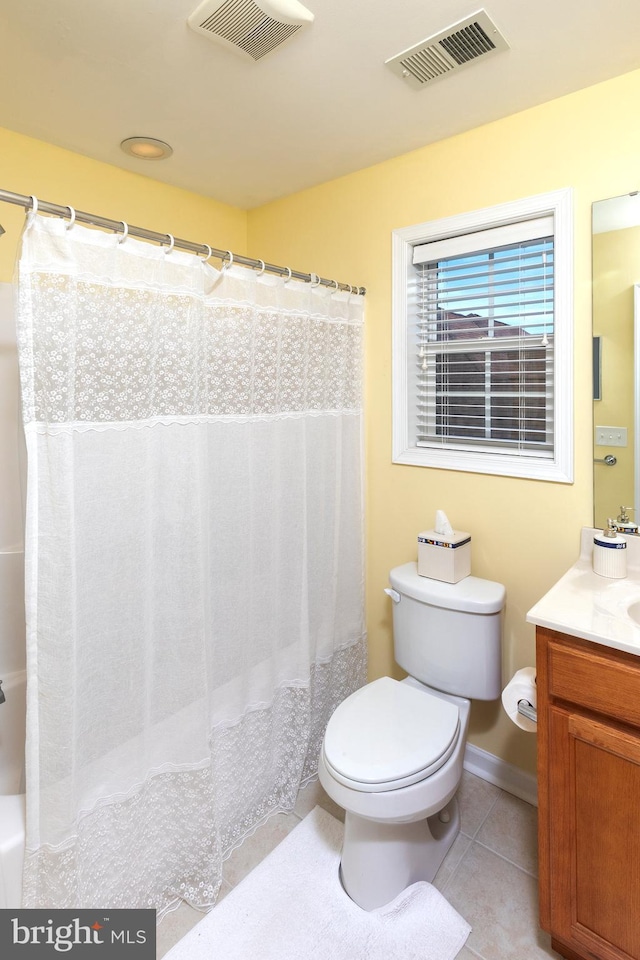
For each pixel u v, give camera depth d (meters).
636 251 1.51
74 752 1.24
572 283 1.62
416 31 1.30
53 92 1.55
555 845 1.27
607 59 1.42
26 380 1.14
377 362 2.14
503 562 1.86
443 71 1.47
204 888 1.49
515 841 1.70
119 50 1.36
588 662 1.17
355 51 1.37
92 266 1.23
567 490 1.70
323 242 2.27
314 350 1.93
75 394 1.22
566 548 1.72
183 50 1.36
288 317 1.79
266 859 1.61
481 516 1.91
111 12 1.22
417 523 2.09
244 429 1.66
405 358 2.06
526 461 1.78
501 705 1.93
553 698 1.25
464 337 1.99
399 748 1.43
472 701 2.01
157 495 1.42
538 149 1.66
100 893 1.33
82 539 1.26
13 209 1.79
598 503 1.63
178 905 1.48
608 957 1.20
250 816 1.75
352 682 2.23
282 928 1.39
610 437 1.60
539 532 1.77
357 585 2.23
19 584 1.79
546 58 1.42
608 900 1.19
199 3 1.20
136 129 1.77
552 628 1.21
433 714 1.58
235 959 1.31
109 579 1.32
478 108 1.66
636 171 1.50
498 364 1.91
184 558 1.47
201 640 1.50
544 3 1.21
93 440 1.26
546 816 1.28
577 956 1.30
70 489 1.20
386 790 1.32
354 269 2.18
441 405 2.05
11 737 1.74
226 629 1.66
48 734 1.19
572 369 1.65
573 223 1.61
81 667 1.27
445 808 1.78
